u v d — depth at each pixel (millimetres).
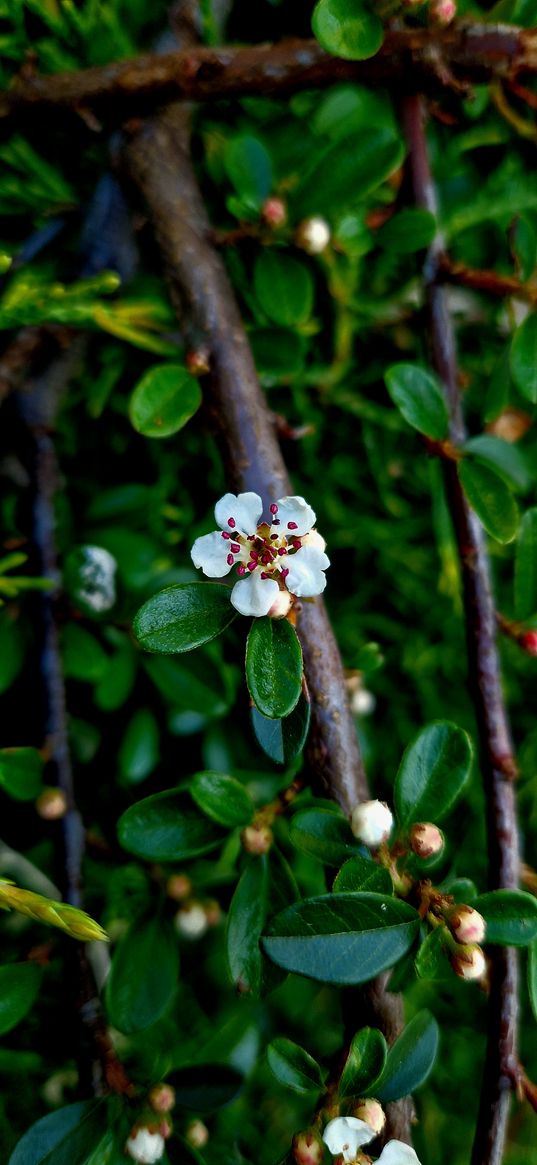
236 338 131
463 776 121
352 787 121
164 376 127
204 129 145
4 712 149
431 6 126
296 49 132
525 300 138
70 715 151
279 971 121
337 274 153
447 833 163
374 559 170
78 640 143
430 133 150
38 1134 123
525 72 133
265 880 124
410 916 116
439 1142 167
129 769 146
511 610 170
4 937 151
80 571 142
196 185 138
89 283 129
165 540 157
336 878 116
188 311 131
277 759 114
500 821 130
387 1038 119
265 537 117
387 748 169
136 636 113
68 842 138
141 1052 151
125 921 147
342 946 114
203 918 146
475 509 130
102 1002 131
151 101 134
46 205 143
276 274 136
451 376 141
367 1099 116
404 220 137
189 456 158
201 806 122
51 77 133
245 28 150
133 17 141
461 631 169
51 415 146
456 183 153
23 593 143
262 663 113
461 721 170
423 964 114
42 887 149
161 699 150
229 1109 159
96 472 158
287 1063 118
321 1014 161
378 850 119
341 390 162
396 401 133
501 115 149
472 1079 168
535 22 134
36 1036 149
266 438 128
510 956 124
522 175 153
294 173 142
